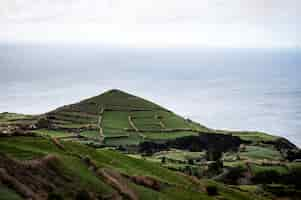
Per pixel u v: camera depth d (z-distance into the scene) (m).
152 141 187.38
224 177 142.25
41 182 35.00
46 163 39.66
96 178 42.75
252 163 158.25
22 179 33.62
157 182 54.31
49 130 185.62
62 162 42.44
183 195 53.97
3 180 31.30
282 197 125.75
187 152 178.88
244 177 143.88
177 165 140.62
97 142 171.50
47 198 32.53
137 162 69.00
